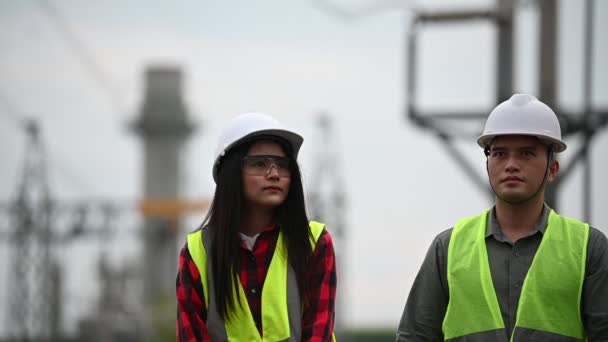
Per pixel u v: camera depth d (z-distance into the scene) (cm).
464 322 1528
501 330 1512
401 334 1580
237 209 1579
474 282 1532
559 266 1510
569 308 1505
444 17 3812
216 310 1567
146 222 13575
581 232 1528
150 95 16000
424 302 1567
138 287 14075
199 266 1583
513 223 1544
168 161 15962
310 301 1578
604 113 3494
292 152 1602
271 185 1577
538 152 1531
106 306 13700
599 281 1499
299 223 1590
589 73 3509
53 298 10481
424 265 1576
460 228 1570
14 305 9831
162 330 13850
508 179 1528
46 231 9788
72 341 13050
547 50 3512
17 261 9775
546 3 3519
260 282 1577
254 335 1555
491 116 1550
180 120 15925
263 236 1590
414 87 3894
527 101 1542
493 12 3725
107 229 10969
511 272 1526
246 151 1582
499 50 3722
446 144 3850
